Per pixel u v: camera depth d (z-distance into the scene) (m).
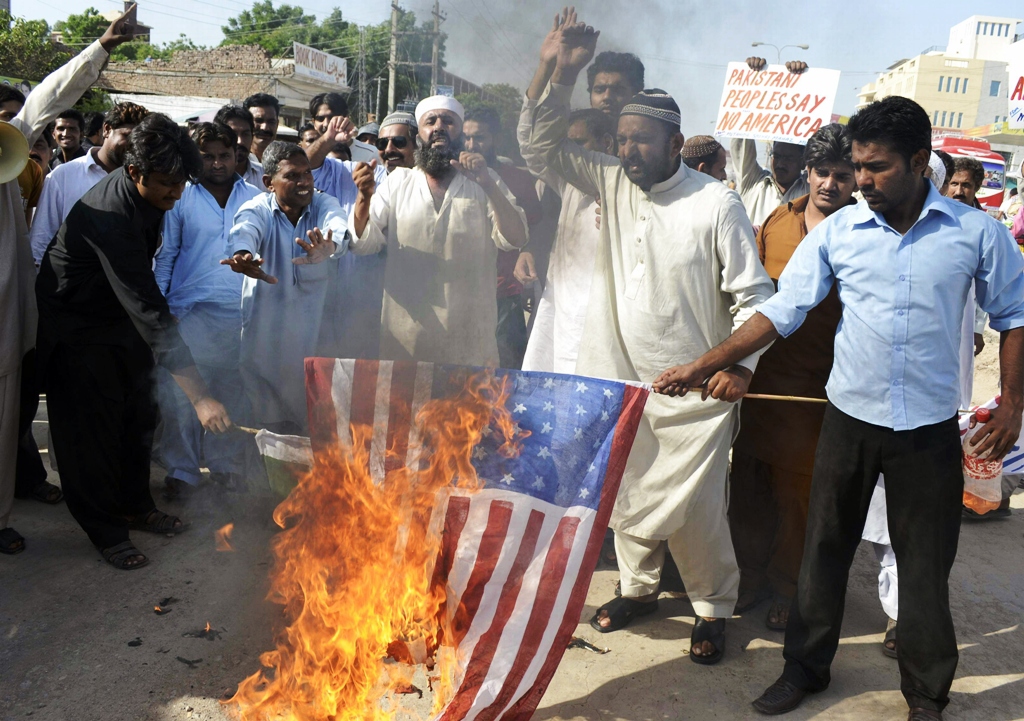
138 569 3.55
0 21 20.05
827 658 2.80
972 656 3.18
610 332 3.15
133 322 3.39
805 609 2.79
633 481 3.09
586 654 3.07
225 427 3.29
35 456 4.19
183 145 3.29
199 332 4.09
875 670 3.05
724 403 2.97
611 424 2.58
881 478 3.10
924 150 2.48
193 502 4.22
